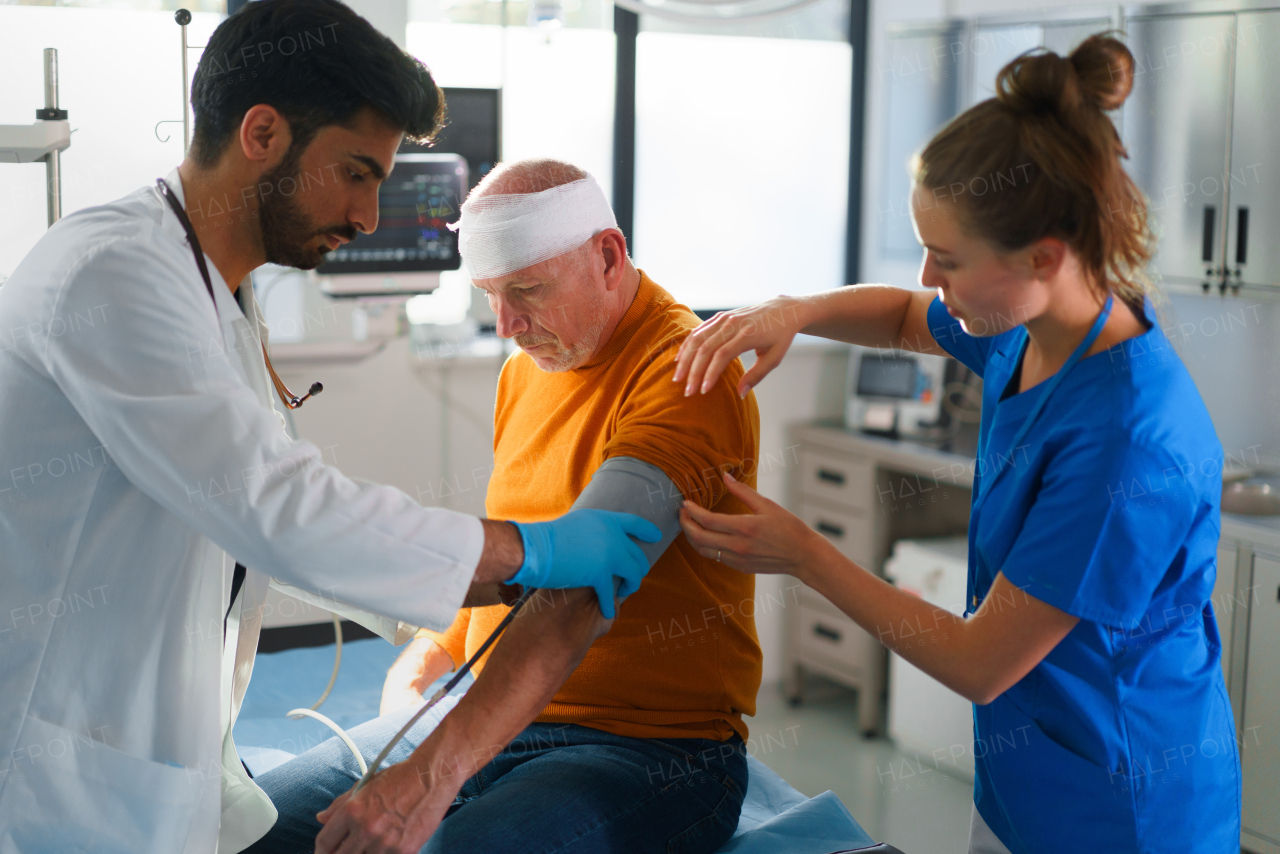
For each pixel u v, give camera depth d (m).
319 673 2.35
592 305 1.42
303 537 1.07
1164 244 3.04
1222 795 1.25
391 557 1.09
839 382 4.00
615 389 1.47
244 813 1.35
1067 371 1.15
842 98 4.15
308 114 1.14
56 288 1.09
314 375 3.36
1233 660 2.69
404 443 3.50
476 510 3.62
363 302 2.99
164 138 2.09
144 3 2.05
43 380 1.13
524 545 1.15
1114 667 1.17
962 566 3.21
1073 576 1.10
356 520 1.08
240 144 1.17
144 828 1.19
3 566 1.14
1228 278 2.90
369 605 1.10
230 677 1.32
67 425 1.14
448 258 2.87
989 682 1.13
